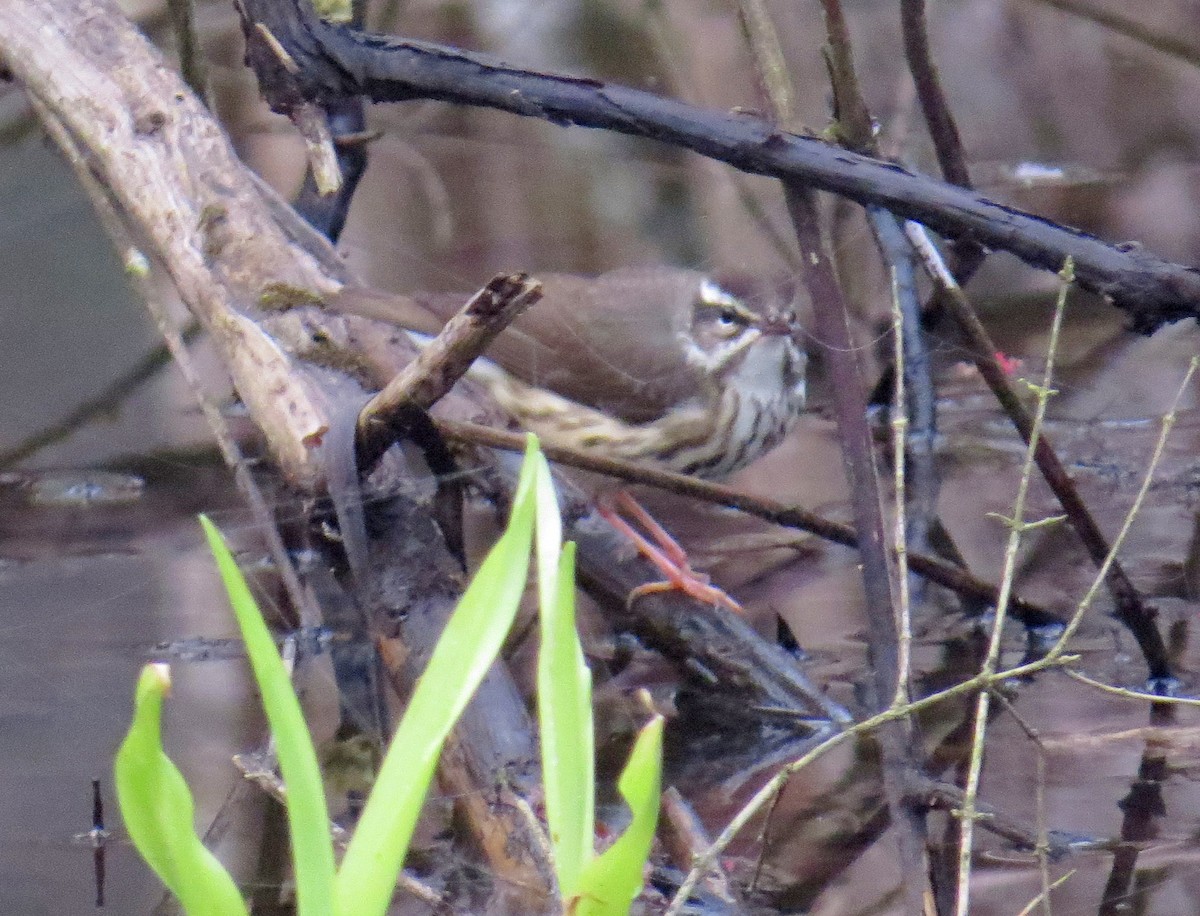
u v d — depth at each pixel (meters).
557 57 17.69
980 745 6.54
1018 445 12.91
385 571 8.49
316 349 9.02
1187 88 17.44
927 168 16.75
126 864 7.30
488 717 7.54
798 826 7.75
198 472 12.71
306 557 10.95
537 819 6.99
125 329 15.02
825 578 11.05
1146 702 8.92
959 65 17.86
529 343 11.14
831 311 9.05
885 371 13.17
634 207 16.16
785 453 13.22
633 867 4.55
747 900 6.96
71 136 10.87
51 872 7.25
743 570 11.21
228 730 8.73
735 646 9.76
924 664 9.59
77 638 10.02
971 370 14.08
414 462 10.31
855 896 7.00
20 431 13.59
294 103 9.62
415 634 8.28
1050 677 9.43
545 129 16.44
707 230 15.70
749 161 9.30
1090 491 12.12
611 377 11.05
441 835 7.44
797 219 9.38
